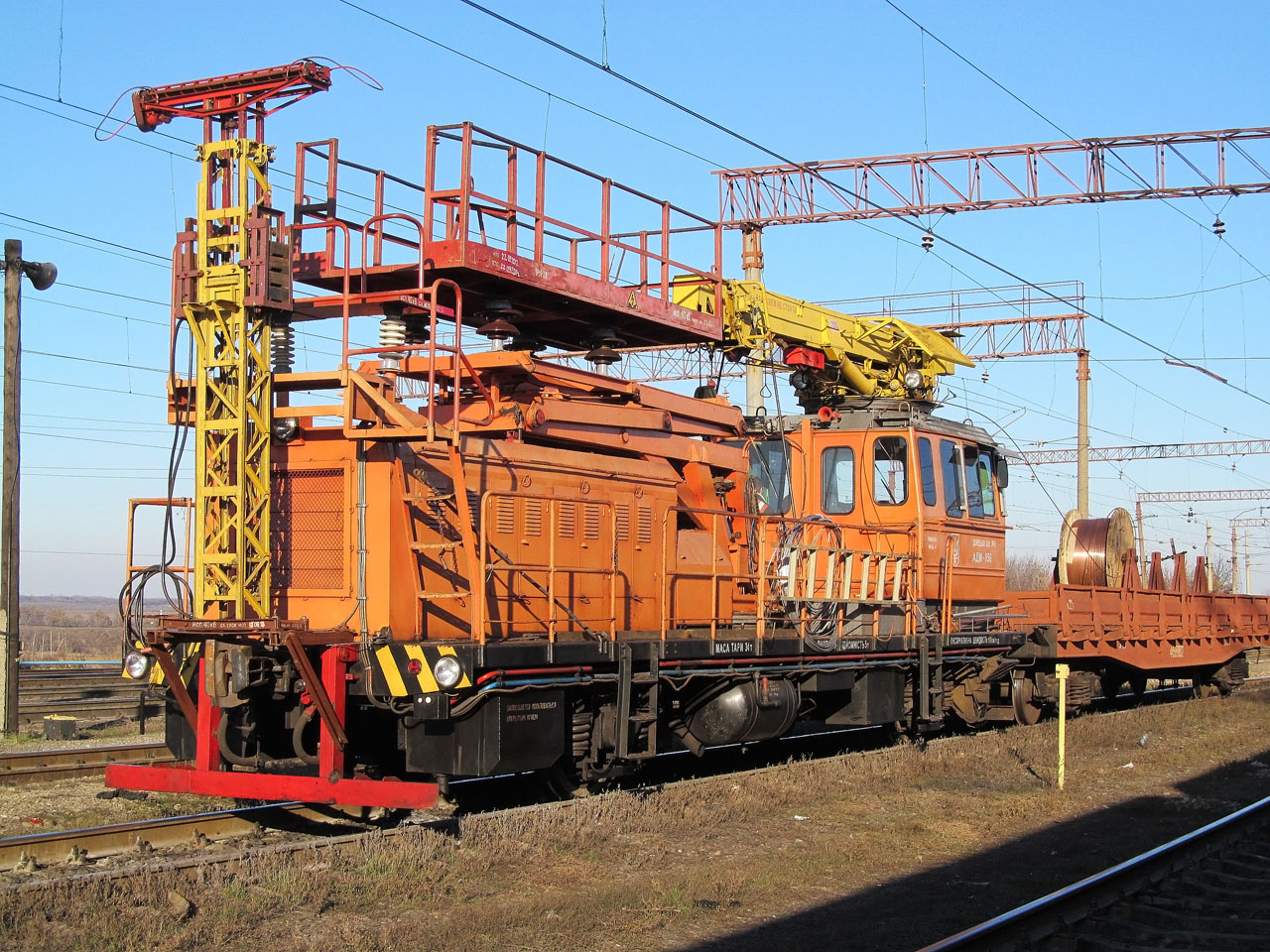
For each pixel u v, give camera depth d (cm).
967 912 806
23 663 3141
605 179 1214
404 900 792
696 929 760
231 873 802
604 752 1094
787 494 1569
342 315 961
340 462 990
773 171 2933
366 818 1047
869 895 848
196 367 980
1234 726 1992
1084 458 3481
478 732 934
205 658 941
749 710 1233
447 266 1009
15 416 1784
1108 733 1722
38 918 704
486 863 866
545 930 740
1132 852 993
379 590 966
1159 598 2298
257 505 973
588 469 1164
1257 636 2836
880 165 2850
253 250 973
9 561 1747
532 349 1266
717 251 1393
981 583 1727
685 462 1309
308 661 891
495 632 1041
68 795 1145
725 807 1095
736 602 1364
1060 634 1853
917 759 1385
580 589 1136
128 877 768
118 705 2008
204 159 998
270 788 901
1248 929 753
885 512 1544
